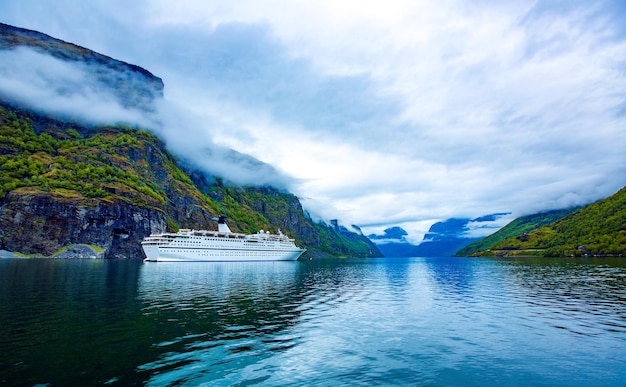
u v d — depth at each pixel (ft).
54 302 128.16
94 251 537.65
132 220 597.11
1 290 157.79
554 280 233.14
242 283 215.31
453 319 111.45
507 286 205.57
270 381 60.34
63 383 56.49
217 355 72.69
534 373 65.21
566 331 95.30
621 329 97.09
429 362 70.90
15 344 76.38
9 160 611.06
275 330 94.48
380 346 81.56
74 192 577.43
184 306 126.93
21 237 508.12
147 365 65.82
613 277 248.32
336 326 100.37
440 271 382.83
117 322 98.53
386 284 226.99
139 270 302.66
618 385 59.88
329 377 62.59
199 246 520.42
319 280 251.39
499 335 91.61
